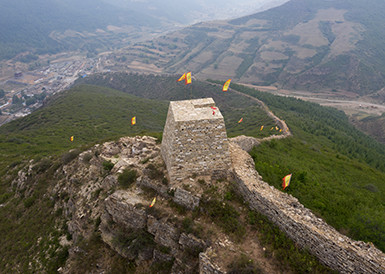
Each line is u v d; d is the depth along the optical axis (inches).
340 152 2187.5
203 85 6840.6
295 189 1043.3
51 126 3922.2
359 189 1232.8
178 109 956.0
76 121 4207.7
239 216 816.9
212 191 876.0
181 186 894.4
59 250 1167.6
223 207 830.5
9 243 1357.0
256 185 864.3
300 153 1691.7
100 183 1258.0
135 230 915.4
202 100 1015.0
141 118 4677.7
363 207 967.0
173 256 813.9
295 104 4490.7
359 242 630.5
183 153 904.3
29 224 1416.1
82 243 1032.2
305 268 642.2
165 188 922.1
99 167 1357.0
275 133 2380.7
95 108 4953.3
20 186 1768.0
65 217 1312.7
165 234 836.0
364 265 572.7
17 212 1551.4
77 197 1295.5
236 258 681.6
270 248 706.8
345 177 1378.0
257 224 781.9
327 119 3875.5
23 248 1284.4
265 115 3410.4
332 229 691.4
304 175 1127.6
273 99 4773.6
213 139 917.8
